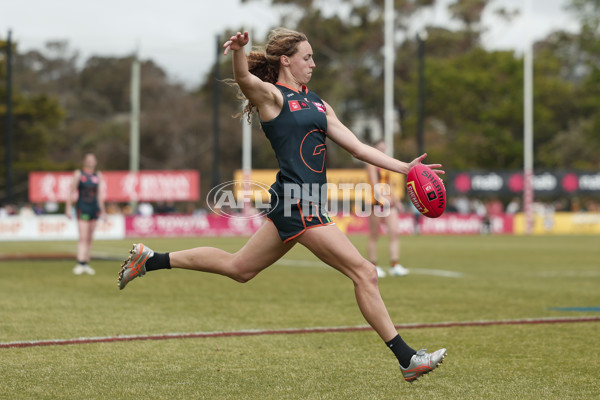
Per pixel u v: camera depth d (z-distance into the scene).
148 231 138.38
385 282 49.47
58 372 21.77
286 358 23.92
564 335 28.06
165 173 170.88
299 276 55.03
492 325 30.48
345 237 19.78
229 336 27.97
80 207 56.19
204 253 21.14
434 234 149.38
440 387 20.14
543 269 61.62
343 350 25.25
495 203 175.62
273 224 20.28
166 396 19.16
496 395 19.28
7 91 143.38
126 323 31.22
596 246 100.06
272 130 19.80
